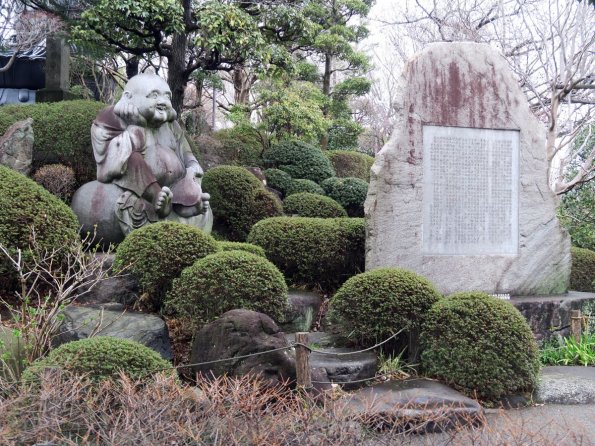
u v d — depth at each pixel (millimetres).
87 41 9281
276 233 6637
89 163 7719
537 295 6945
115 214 6414
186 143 7523
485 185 6828
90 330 4512
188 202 6875
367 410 3002
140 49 9188
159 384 3012
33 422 2709
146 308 5309
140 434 2482
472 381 4758
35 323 4184
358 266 6738
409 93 6590
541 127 7062
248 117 12273
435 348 4953
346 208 10023
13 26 11234
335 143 14492
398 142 6504
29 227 5184
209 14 8602
